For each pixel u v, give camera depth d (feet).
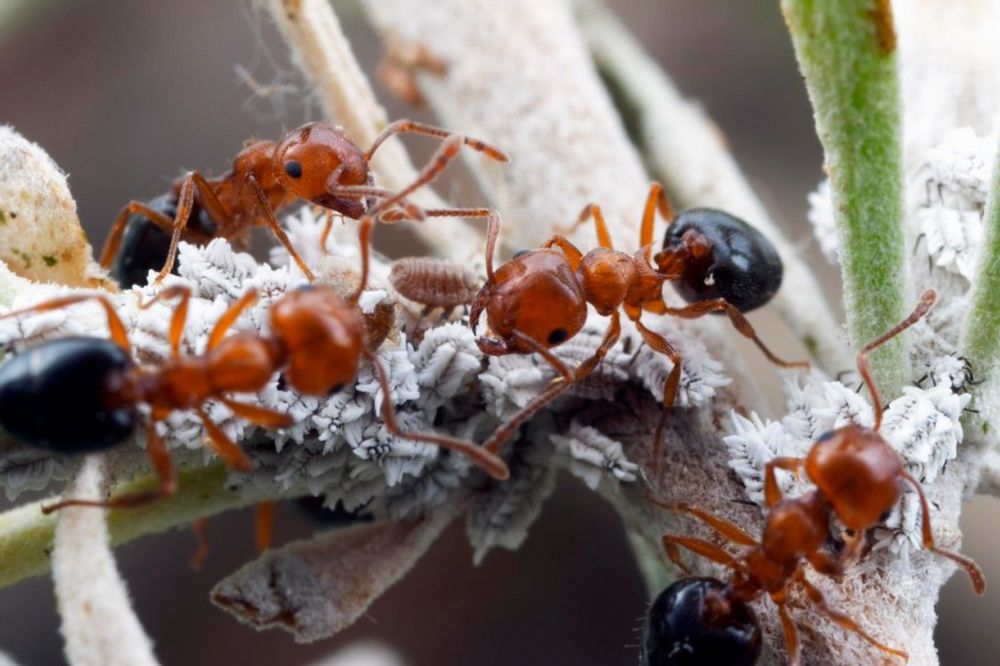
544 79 0.16
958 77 0.15
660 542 0.15
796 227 0.21
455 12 0.17
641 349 0.15
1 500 0.18
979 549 0.19
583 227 0.16
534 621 0.19
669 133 0.17
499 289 0.15
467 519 0.15
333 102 0.15
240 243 0.16
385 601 0.20
